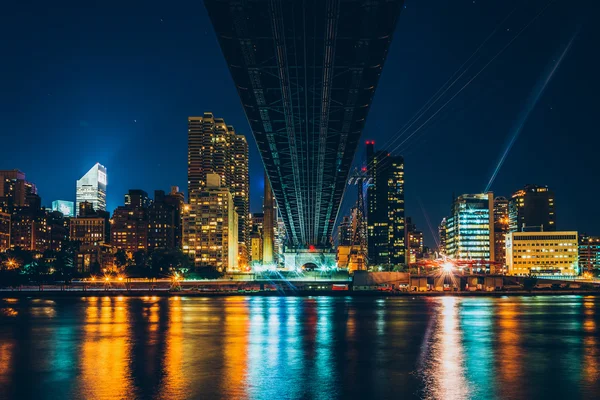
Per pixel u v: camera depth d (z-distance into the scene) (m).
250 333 92.75
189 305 166.88
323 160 143.75
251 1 75.44
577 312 135.62
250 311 141.00
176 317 123.44
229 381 54.88
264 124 118.19
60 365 64.12
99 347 77.88
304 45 84.19
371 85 100.56
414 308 150.38
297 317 122.62
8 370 61.53
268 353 71.69
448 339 85.25
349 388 52.12
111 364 64.31
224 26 82.31
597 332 94.12
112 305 167.25
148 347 77.31
